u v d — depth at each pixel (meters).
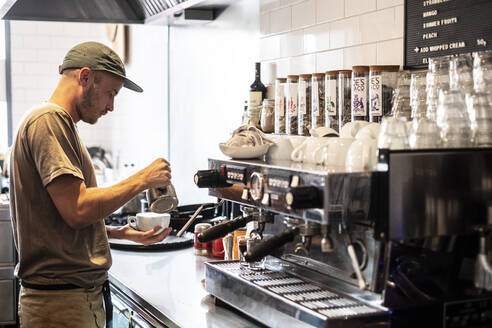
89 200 1.98
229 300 1.87
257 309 1.71
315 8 2.60
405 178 1.41
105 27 5.92
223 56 3.44
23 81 5.72
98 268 2.14
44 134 1.98
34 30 5.71
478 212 1.49
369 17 2.30
